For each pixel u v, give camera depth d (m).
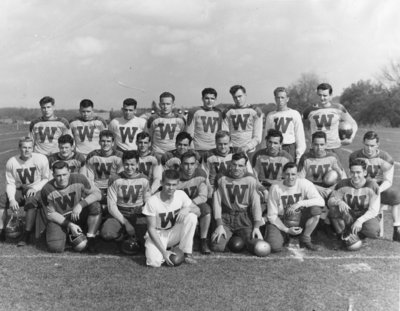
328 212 5.02
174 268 4.23
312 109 6.18
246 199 4.80
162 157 5.53
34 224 5.16
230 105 6.10
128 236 4.70
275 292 3.68
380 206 5.18
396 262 4.40
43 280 3.91
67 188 4.77
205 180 4.96
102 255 4.64
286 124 5.95
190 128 6.04
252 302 3.49
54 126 6.08
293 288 3.76
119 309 3.38
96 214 4.78
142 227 4.64
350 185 4.94
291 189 4.84
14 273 4.07
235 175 4.79
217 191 4.84
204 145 6.03
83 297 3.58
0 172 10.25
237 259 4.50
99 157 5.42
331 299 3.56
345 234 4.79
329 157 5.36
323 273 4.11
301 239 4.88
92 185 4.90
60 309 3.38
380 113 36.38
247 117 5.98
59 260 4.45
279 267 4.26
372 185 4.88
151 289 3.73
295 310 3.37
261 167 5.44
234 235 4.86
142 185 4.82
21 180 5.30
